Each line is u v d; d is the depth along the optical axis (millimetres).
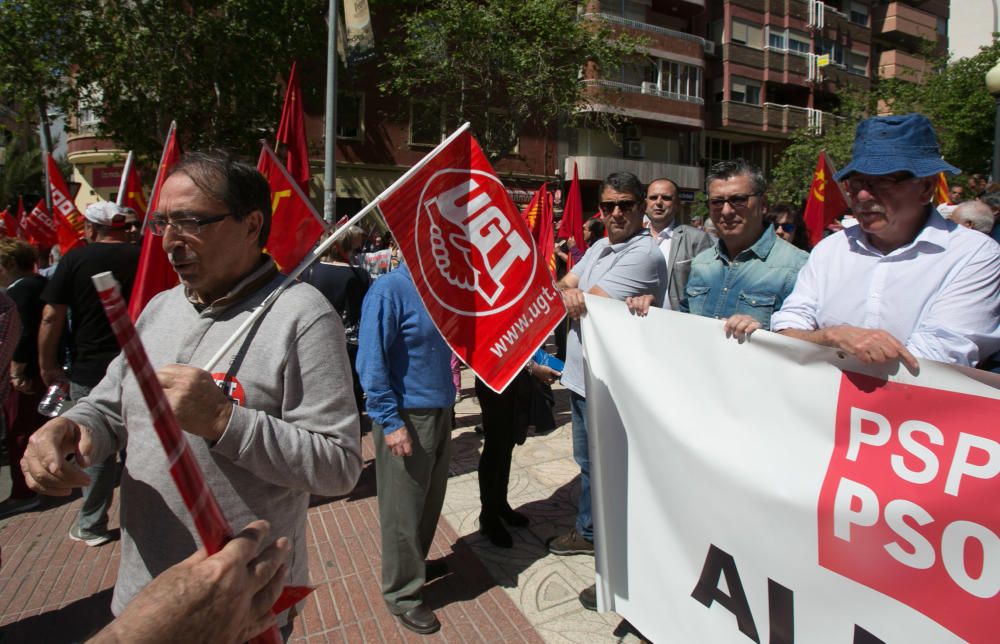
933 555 1500
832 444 1709
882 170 1867
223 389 1462
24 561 3596
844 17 33906
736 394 1946
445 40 16016
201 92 14234
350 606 2988
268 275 1621
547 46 16406
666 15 29281
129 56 13273
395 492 2797
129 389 1520
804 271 2273
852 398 1662
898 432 1570
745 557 1913
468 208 2217
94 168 20234
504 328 2252
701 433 2055
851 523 1650
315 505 4148
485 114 16625
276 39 14461
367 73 19891
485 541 3574
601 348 2480
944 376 1489
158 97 13945
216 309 1543
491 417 3488
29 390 4312
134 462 1491
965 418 1455
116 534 3885
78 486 1348
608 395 2449
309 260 1625
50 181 7047
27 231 8164
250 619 1033
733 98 30438
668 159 28922
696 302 2883
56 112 14703
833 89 33375
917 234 1982
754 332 1884
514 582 3154
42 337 3723
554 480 4457
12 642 2891
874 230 1974
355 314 4992
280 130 4887
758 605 1882
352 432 1561
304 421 1494
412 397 2787
